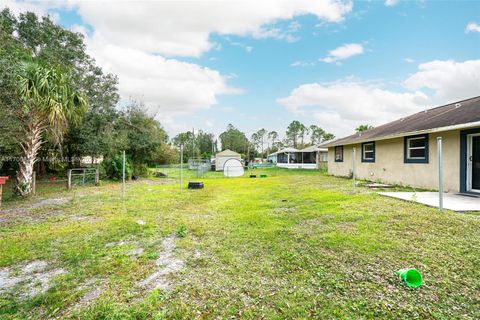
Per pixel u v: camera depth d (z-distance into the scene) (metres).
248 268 2.93
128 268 3.00
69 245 3.81
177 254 3.42
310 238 3.79
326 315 2.04
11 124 7.70
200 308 2.20
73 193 9.82
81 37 14.12
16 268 3.09
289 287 2.48
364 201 6.25
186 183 14.70
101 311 2.14
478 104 8.39
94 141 14.20
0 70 6.49
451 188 7.72
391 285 2.44
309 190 9.15
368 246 3.35
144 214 5.95
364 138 11.94
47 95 8.30
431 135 8.48
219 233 4.29
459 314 2.00
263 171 25.44
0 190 7.14
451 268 2.71
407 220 4.39
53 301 2.35
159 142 19.03
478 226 3.95
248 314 2.10
